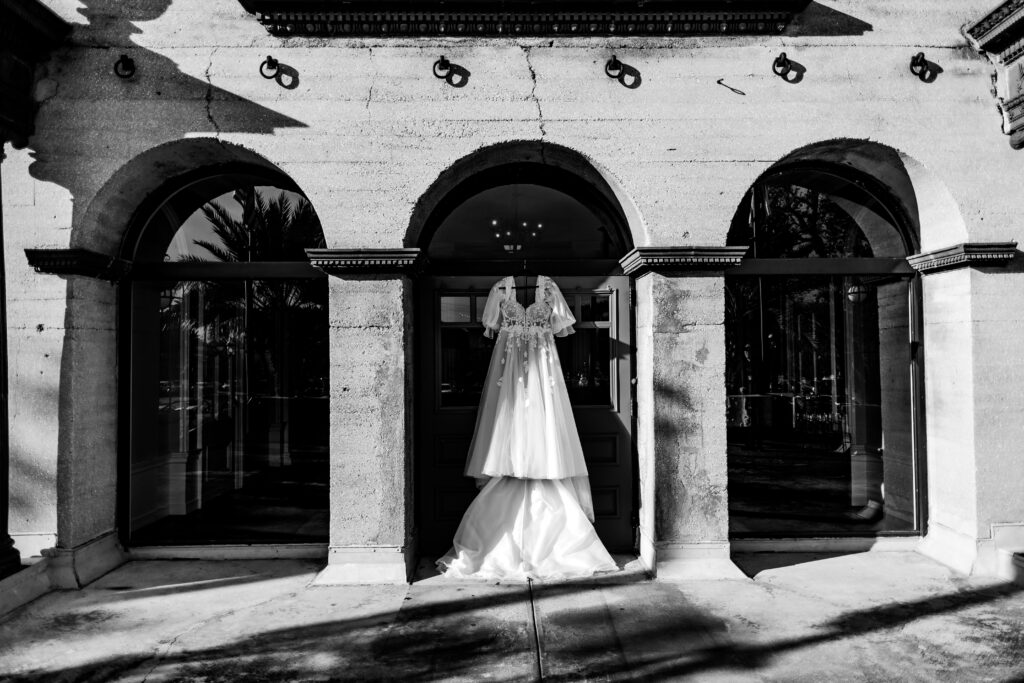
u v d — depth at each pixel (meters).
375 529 4.18
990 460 4.25
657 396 4.23
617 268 4.84
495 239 4.91
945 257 4.38
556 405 4.43
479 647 3.22
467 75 4.27
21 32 3.99
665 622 3.50
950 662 3.03
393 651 3.18
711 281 4.26
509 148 4.41
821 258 4.75
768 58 4.33
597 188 4.83
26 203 4.23
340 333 4.22
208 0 4.29
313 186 4.25
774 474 5.01
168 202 4.93
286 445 4.93
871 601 3.78
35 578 3.93
